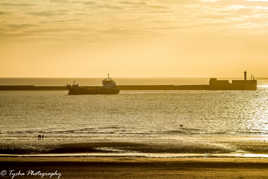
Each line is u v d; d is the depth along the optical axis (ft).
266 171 147.54
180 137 283.18
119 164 160.97
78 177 140.77
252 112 565.12
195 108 650.43
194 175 141.90
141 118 476.13
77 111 599.16
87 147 227.40
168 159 174.60
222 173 144.56
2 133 319.47
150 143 241.14
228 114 531.50
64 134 310.45
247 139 266.57
